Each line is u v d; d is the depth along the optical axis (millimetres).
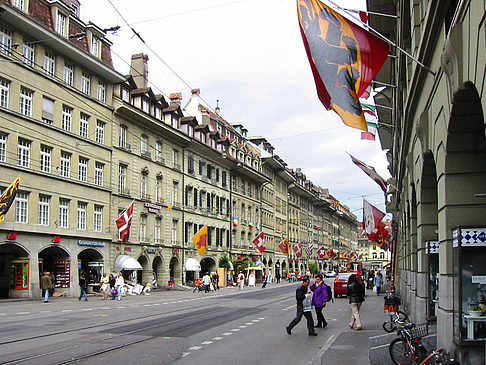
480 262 8742
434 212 13055
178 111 50031
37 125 31562
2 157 29047
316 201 111125
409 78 14070
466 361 8688
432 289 13164
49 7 33219
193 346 12312
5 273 31688
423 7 11102
